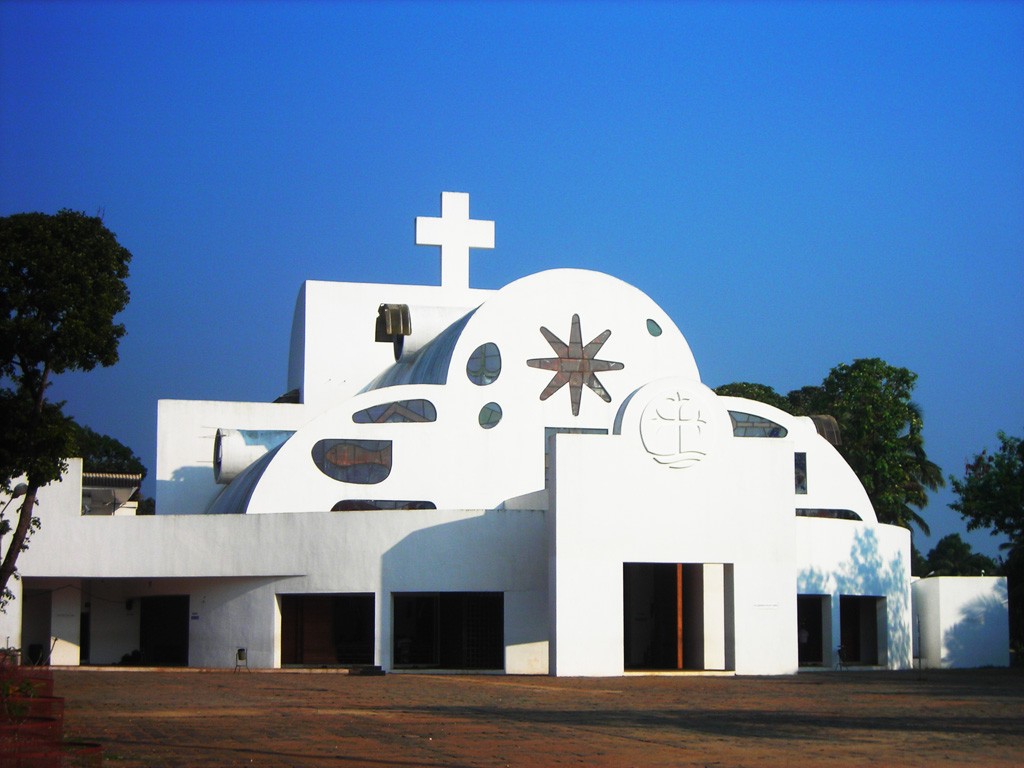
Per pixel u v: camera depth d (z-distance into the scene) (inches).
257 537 1581.0
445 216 2167.8
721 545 1449.3
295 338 2249.0
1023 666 1876.2
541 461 1745.8
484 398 1738.4
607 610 1401.3
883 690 1159.0
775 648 1454.2
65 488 1624.0
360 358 2117.4
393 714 871.1
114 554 1616.6
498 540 1528.1
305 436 1660.9
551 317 1791.3
